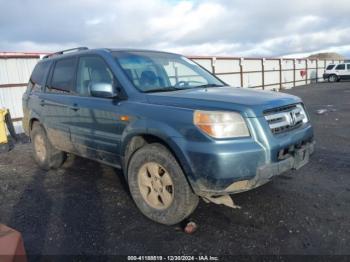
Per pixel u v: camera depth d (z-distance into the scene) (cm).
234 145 307
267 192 433
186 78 464
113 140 406
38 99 565
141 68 434
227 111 317
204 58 2545
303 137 365
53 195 462
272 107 338
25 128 634
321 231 333
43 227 367
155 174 361
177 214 342
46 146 571
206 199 357
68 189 483
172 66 471
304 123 386
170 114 340
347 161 569
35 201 444
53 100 520
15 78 1336
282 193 430
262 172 313
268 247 309
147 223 365
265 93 386
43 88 564
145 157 362
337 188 444
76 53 500
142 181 374
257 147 312
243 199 413
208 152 306
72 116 475
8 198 461
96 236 342
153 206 367
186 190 335
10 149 833
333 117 1118
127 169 399
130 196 443
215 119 313
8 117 1095
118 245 323
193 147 315
